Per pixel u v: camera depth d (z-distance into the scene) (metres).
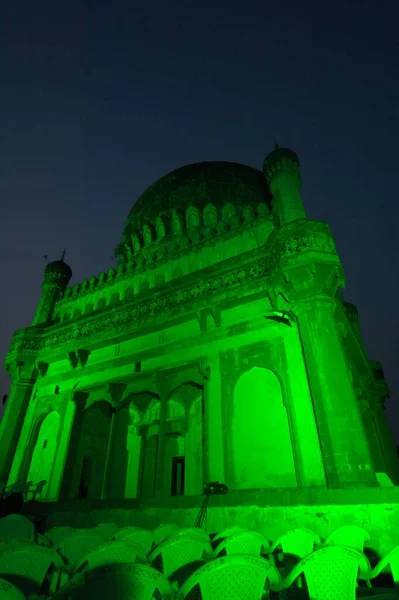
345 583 3.40
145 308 17.78
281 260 13.23
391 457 20.62
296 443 11.34
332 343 11.62
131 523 10.53
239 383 13.59
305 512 8.45
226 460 12.36
